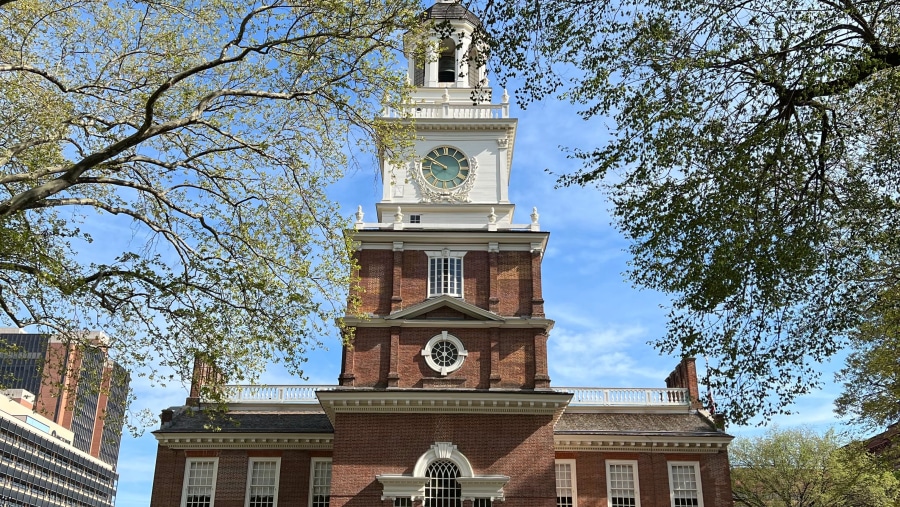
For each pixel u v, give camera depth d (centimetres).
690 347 2241
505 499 3697
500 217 4516
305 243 2650
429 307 4053
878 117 2020
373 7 2403
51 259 2267
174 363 2550
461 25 5019
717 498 4553
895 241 2105
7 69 2255
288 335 2608
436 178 4600
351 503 3688
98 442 16125
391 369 3934
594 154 2214
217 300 2577
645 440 4647
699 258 2147
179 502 4462
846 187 2128
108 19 2522
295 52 2467
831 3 1945
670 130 2088
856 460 4584
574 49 2108
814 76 1912
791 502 6156
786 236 2064
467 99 4872
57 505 13412
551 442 3806
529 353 4016
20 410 12400
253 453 4597
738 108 2094
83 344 2594
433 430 3822
